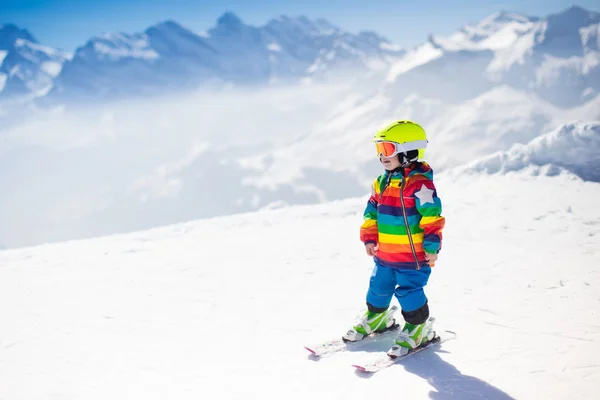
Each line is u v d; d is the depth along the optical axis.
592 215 6.42
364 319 3.29
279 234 7.12
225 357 3.18
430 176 2.94
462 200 7.97
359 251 5.86
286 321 3.78
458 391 2.61
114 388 2.83
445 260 5.16
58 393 2.80
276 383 2.80
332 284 4.66
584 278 4.33
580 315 3.54
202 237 7.28
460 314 3.70
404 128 2.90
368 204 3.22
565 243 5.47
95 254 6.55
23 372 3.08
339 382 2.77
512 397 2.54
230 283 4.85
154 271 5.46
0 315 4.16
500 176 9.13
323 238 6.67
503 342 3.18
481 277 4.55
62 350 3.40
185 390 2.77
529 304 3.81
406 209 2.95
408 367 2.90
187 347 3.37
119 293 4.68
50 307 4.33
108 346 3.44
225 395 2.69
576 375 2.72
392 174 3.03
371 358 3.06
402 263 3.03
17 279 5.38
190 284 4.88
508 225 6.38
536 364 2.87
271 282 4.81
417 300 3.03
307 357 3.12
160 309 4.18
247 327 3.69
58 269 5.79
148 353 3.30
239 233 7.39
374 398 2.58
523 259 5.02
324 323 3.71
